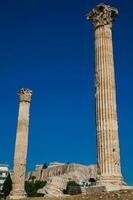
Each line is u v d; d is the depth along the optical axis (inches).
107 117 1113.4
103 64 1185.4
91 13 1291.8
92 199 938.1
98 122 1126.4
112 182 1018.7
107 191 968.3
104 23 1246.9
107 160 1059.9
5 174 5777.6
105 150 1074.1
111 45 1235.9
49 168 5949.8
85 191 1073.5
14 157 1958.7
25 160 1957.4
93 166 5260.8
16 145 1982.0
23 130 2016.5
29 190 3718.0
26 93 2121.1
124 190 923.4
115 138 1095.0
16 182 1881.2
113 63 1213.7
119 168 1064.2
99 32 1239.5
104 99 1138.0
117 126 1123.9
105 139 1087.6
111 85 1160.8
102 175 1045.2
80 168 5260.8
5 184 3159.5
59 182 3816.4
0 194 3132.4
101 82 1163.9
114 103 1143.0
